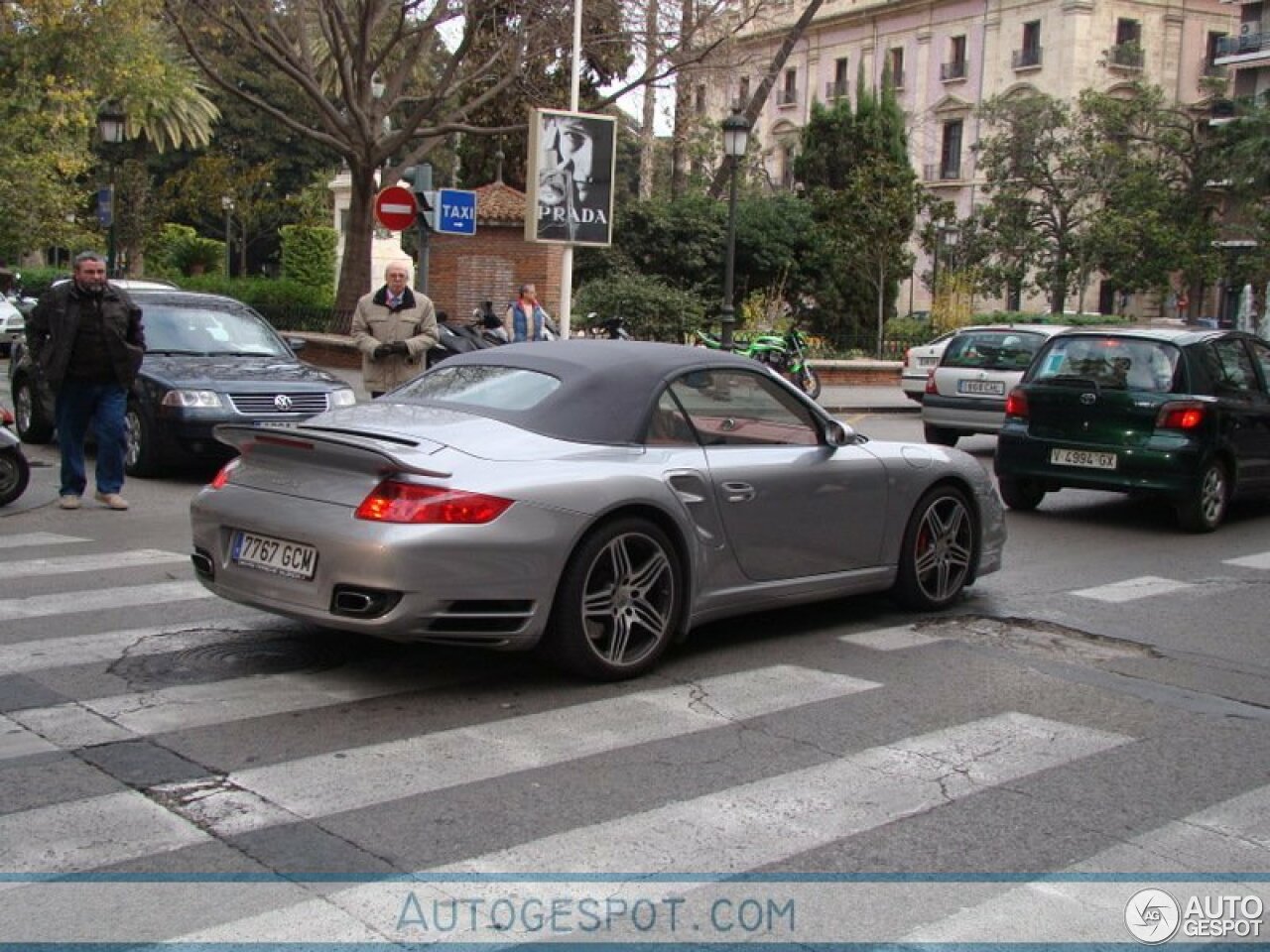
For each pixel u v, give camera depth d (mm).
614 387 6234
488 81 31172
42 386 13711
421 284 16266
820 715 5672
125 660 6152
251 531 5785
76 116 30219
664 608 6145
